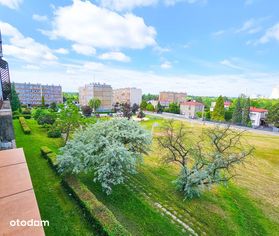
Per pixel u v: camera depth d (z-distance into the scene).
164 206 9.73
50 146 16.17
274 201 11.18
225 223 8.89
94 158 10.05
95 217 6.90
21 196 3.46
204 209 9.81
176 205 9.95
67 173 10.02
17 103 37.41
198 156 11.04
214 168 10.19
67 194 8.90
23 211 3.12
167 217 8.88
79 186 8.87
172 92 101.50
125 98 82.00
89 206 7.44
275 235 8.47
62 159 9.45
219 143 11.38
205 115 50.66
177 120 44.09
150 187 11.52
